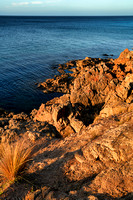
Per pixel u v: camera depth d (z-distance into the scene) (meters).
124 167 4.30
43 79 39.09
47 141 8.89
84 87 17.48
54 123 11.17
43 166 5.75
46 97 30.12
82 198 3.68
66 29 171.38
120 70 19.55
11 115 22.41
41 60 55.75
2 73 42.81
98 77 17.66
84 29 176.88
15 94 31.14
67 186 4.48
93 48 79.19
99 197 3.65
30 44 85.50
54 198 3.84
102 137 6.03
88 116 14.90
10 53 64.56
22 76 41.00
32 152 7.79
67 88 32.97
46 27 189.75
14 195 4.40
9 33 125.19
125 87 12.90
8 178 5.00
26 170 5.59
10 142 9.34
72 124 10.51
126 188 3.71
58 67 48.06
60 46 82.50
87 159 5.25
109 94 15.23
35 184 4.83
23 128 11.09
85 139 7.07
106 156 4.98
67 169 5.21
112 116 8.66
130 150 4.68
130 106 9.18
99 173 4.42
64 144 7.63
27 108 26.23
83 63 47.19
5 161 5.20
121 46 86.00
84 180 4.53
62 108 10.72
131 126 5.68
